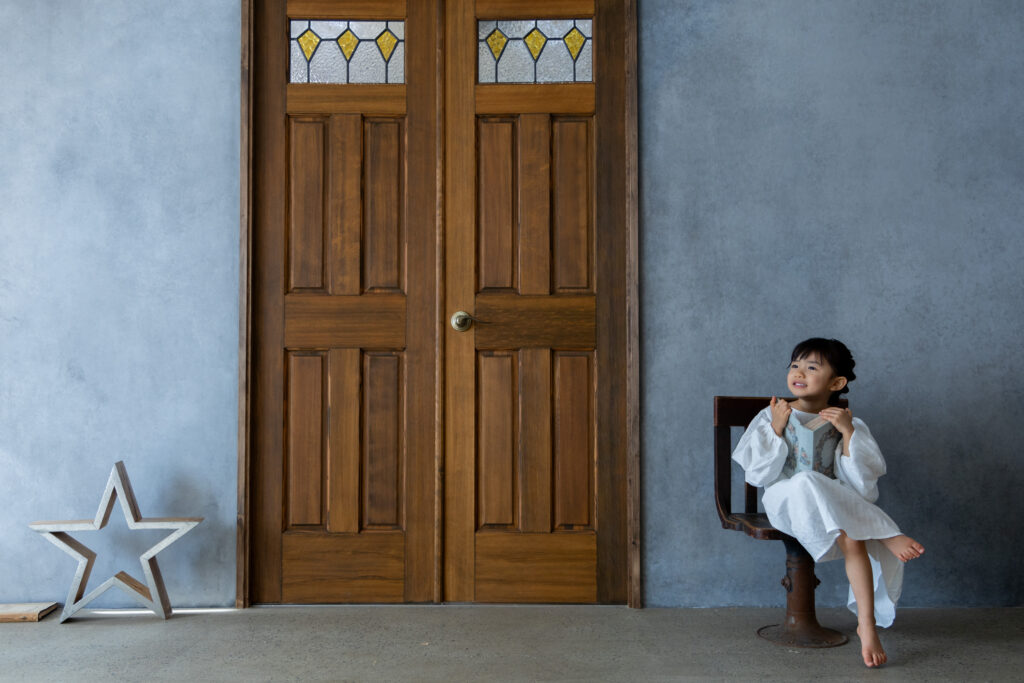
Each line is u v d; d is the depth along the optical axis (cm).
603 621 253
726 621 253
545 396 275
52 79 274
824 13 278
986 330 274
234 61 277
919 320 274
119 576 257
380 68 281
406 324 277
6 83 274
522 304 277
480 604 272
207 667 212
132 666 213
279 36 280
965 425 272
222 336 272
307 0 280
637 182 274
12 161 273
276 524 273
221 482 270
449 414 276
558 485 274
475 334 277
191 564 268
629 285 273
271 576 272
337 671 209
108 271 272
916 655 222
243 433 270
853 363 238
